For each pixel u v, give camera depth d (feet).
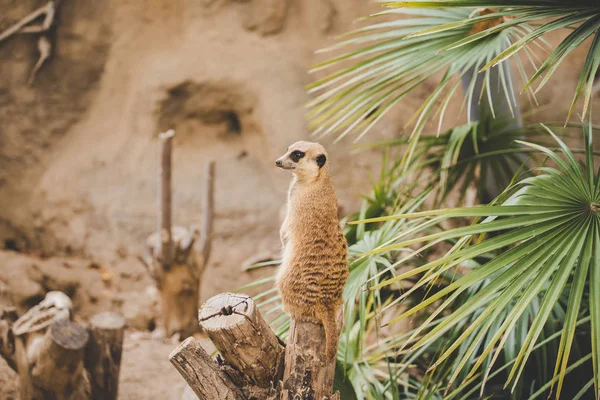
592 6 9.79
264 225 25.85
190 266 21.18
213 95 26.96
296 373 9.38
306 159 9.22
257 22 27.32
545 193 9.46
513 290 8.80
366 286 11.32
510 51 9.32
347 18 26.81
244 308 9.41
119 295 24.36
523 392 14.24
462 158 14.52
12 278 23.98
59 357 14.20
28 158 27.63
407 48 12.02
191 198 26.04
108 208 26.03
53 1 27.27
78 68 27.96
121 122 27.27
